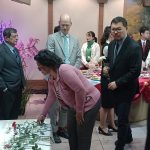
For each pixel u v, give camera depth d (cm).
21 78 350
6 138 203
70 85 211
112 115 376
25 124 231
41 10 610
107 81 314
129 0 621
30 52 617
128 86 272
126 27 262
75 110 229
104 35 389
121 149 291
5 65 331
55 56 217
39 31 616
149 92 368
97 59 528
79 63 355
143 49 475
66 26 335
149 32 498
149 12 628
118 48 274
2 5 598
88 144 236
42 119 239
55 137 345
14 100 350
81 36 627
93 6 620
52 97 239
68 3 616
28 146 190
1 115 346
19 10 604
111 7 623
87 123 229
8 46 335
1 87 328
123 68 268
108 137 366
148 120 136
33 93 598
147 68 430
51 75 221
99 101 233
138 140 357
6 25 601
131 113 411
